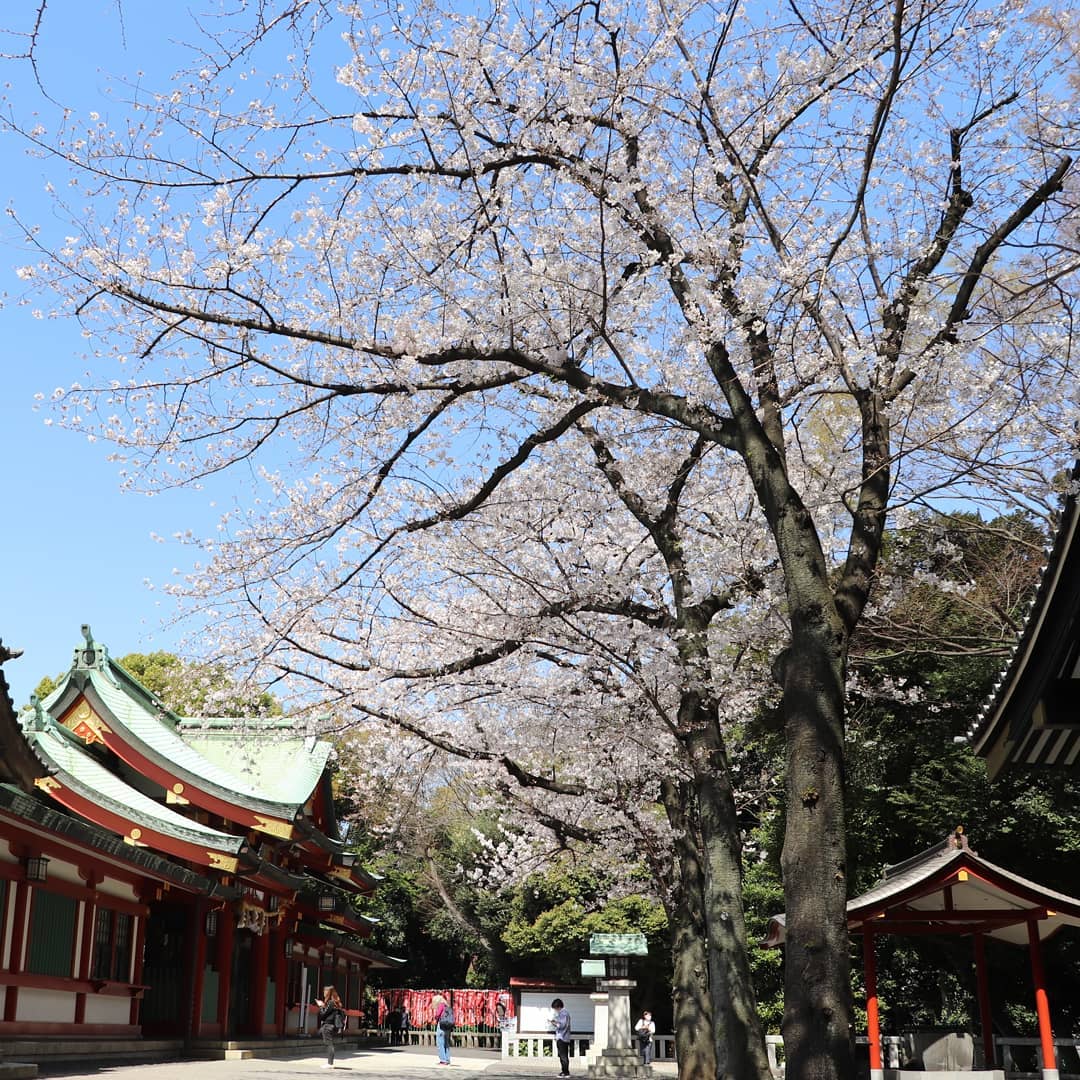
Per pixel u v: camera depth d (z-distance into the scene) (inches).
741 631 528.4
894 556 666.2
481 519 517.3
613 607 490.6
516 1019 1567.4
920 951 861.2
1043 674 295.0
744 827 1120.8
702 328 364.5
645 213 406.0
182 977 857.5
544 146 397.4
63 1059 667.4
